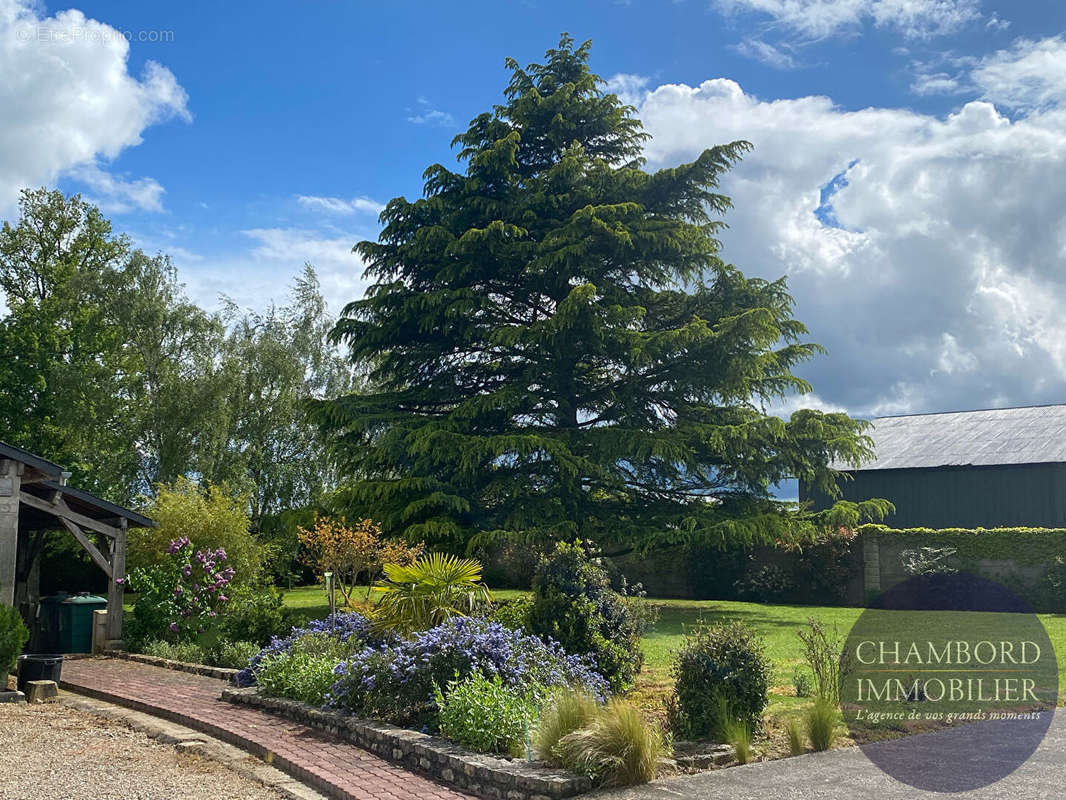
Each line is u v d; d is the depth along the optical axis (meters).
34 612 16.05
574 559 10.55
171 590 15.38
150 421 29.44
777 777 6.17
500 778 6.09
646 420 23.59
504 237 22.64
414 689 7.98
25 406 30.11
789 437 21.48
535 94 24.89
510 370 24.05
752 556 26.11
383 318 24.03
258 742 7.68
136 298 30.38
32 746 7.72
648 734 6.39
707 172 23.62
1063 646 12.84
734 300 23.52
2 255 32.19
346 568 18.08
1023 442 27.48
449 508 20.97
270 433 32.22
